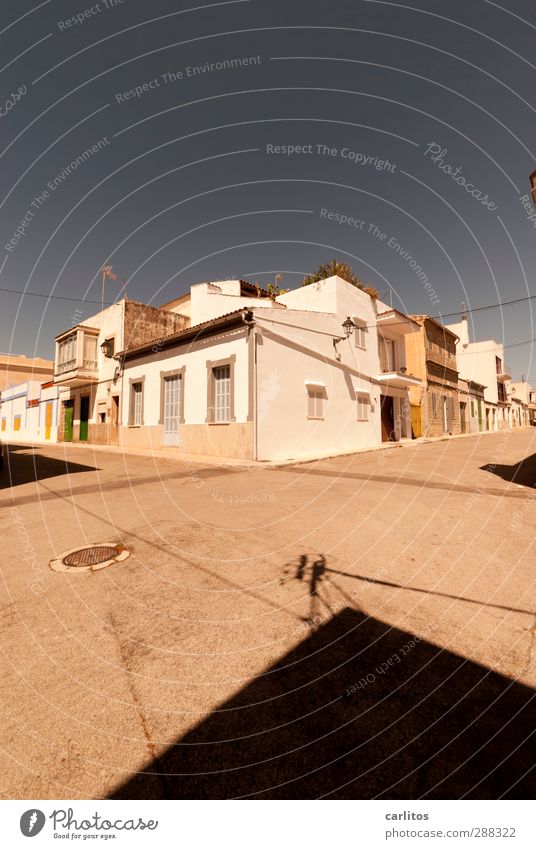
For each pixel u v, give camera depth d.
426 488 6.18
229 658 1.92
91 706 1.60
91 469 9.25
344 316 14.12
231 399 11.14
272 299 15.41
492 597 2.48
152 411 14.48
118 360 16.62
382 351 17.20
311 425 12.24
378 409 15.82
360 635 2.09
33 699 1.64
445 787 1.25
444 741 1.40
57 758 1.37
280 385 11.27
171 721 1.52
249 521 4.46
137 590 2.69
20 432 27.09
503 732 1.42
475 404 28.12
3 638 2.11
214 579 2.86
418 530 3.96
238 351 11.02
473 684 1.69
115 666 1.86
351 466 9.23
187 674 1.80
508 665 1.81
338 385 13.58
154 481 7.36
